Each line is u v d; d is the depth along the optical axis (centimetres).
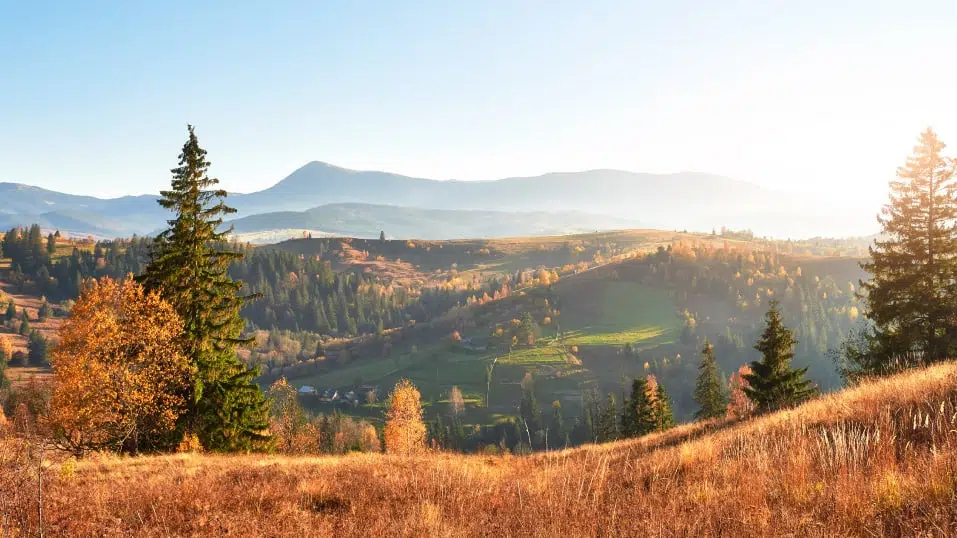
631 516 661
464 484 996
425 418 16525
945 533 471
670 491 757
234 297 2688
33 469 884
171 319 2425
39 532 686
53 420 2119
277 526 767
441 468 1243
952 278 2602
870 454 762
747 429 1322
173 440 2389
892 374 1661
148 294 2461
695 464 941
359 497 947
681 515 631
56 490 973
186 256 2584
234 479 1197
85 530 727
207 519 805
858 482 638
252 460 1717
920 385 1145
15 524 703
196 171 2628
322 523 764
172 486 1075
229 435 2547
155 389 2355
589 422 12794
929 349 2611
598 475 957
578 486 880
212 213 2655
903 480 610
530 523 682
